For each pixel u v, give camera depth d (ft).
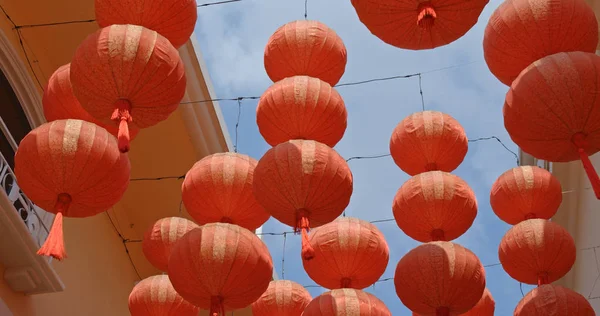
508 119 19.85
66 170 19.74
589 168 18.10
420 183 23.89
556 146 19.29
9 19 33.09
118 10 20.81
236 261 20.42
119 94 19.34
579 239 37.70
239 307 21.30
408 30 20.59
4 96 32.14
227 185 22.57
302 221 19.98
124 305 38.78
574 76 18.60
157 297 26.12
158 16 20.84
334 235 23.82
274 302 26.99
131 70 19.27
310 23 24.16
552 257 24.68
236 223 22.84
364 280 24.02
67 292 33.06
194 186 22.82
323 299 22.94
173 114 36.86
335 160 20.79
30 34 34.17
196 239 20.76
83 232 35.86
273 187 20.36
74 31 34.50
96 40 19.67
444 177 23.91
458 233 24.14
